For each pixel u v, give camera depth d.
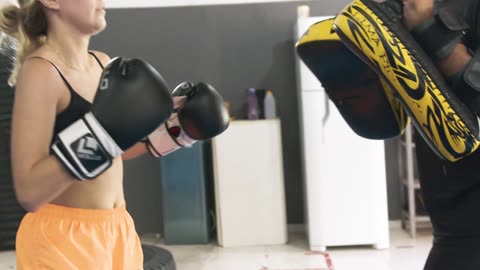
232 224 4.79
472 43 1.33
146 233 5.29
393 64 1.28
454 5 1.31
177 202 4.88
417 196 5.11
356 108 1.70
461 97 1.32
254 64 5.17
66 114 1.45
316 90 4.48
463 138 1.26
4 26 1.55
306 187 4.66
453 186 1.41
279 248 4.70
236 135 4.72
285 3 5.11
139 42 5.18
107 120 1.31
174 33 5.17
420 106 1.28
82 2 1.43
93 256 1.47
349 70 1.63
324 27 1.62
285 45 5.14
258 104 4.99
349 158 4.51
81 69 1.55
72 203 1.49
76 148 1.30
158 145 1.85
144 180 5.25
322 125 4.50
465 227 1.39
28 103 1.37
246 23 5.15
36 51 1.47
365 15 1.31
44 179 1.31
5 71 4.51
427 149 1.47
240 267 4.24
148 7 5.15
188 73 5.20
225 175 4.75
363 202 4.53
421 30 1.32
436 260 1.44
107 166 1.35
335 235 4.56
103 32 5.17
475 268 1.35
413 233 4.74
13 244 4.84
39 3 1.49
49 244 1.44
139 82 1.35
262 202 4.77
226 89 5.20
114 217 1.57
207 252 4.67
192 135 1.83
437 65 1.34
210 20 5.15
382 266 4.12
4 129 4.65
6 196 4.78
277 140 4.71
